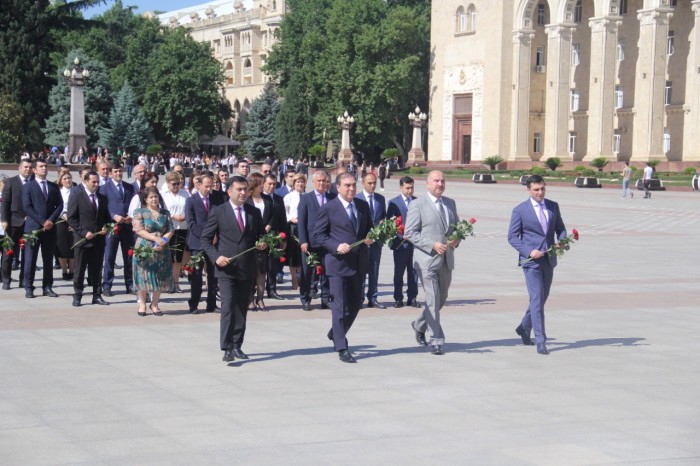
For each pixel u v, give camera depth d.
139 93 114.81
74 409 9.23
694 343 13.32
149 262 15.20
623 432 8.64
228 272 11.55
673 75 78.25
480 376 10.98
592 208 47.03
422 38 99.62
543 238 12.52
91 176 16.11
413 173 85.81
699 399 9.98
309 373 11.02
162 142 117.50
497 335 13.86
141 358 11.80
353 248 11.85
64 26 82.81
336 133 98.12
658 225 37.25
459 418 9.07
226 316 11.55
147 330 13.93
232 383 10.45
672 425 8.91
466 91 89.19
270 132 110.25
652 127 74.31
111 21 127.38
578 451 8.02
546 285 12.70
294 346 12.81
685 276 21.56
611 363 11.84
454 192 62.50
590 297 18.03
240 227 11.63
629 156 80.56
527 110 84.75
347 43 96.00
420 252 12.27
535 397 9.97
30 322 14.51
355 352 12.41
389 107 97.81
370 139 99.38
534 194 12.59
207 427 8.62
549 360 11.99
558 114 81.38
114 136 95.38
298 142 103.12
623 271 22.48
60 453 7.79
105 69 99.19
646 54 74.31
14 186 18.20
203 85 112.25
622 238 31.64
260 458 7.70
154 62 112.88
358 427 8.70
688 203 51.44
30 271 17.27
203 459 7.66
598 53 77.75
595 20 77.75
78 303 16.30
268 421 8.86
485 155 86.88
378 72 92.81
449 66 91.56
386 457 7.77
